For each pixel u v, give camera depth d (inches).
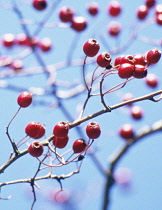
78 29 285.3
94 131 164.2
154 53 165.5
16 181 169.9
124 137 298.7
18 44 343.9
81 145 169.0
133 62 165.0
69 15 281.7
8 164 165.6
